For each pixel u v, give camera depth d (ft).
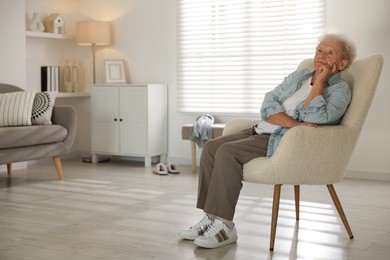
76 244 9.60
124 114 18.98
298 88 10.10
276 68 17.63
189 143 19.22
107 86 19.25
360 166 16.42
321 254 9.05
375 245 9.57
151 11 19.65
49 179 16.28
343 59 9.71
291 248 9.37
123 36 20.25
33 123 16.20
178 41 19.16
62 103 20.92
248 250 9.27
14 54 17.85
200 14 18.71
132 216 11.66
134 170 17.97
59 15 20.11
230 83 18.38
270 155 9.54
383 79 15.96
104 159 19.93
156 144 19.01
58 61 20.71
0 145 14.43
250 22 17.88
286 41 17.39
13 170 17.89
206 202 9.46
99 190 14.58
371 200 13.29
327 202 13.03
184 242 9.72
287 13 17.26
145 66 19.89
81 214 11.85
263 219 11.38
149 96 18.58
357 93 9.59
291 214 11.83
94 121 19.58
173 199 13.41
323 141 9.20
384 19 15.87
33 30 19.22
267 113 9.94
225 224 9.55
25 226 10.84
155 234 10.23
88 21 19.61
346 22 16.37
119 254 9.03
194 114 19.04
